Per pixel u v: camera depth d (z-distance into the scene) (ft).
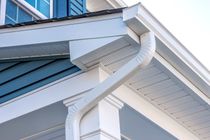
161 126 14.19
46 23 13.04
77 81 12.69
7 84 14.14
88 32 12.21
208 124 15.75
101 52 12.05
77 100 12.44
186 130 15.81
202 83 13.69
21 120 13.44
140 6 11.30
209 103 14.39
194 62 13.03
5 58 14.44
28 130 13.96
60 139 14.71
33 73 13.74
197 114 15.02
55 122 13.65
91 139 11.73
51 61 13.52
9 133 14.05
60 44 12.84
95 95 11.83
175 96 13.83
